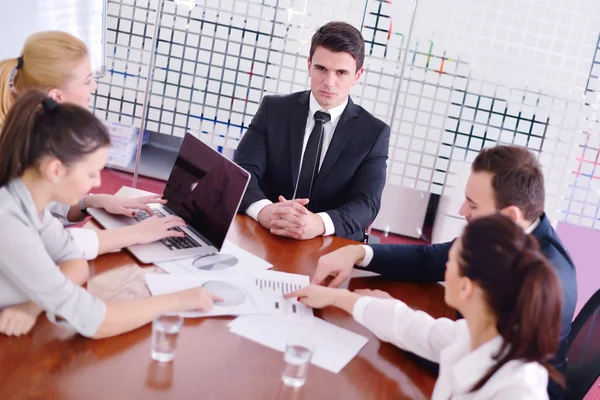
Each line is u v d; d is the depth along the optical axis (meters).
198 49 3.68
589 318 1.78
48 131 1.39
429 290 2.00
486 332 1.23
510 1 3.42
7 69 1.90
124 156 4.49
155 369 1.35
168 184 2.29
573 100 3.53
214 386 1.32
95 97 3.88
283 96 2.71
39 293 1.39
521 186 1.62
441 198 4.23
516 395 1.13
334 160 2.60
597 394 3.01
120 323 1.45
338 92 2.53
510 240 1.16
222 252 1.99
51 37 1.95
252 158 2.62
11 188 1.43
